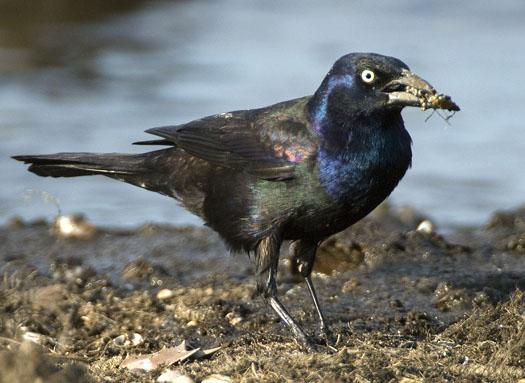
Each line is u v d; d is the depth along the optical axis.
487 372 9.26
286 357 9.38
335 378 8.80
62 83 22.92
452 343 10.18
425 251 13.31
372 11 30.30
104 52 25.27
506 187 18.11
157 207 17.31
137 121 20.45
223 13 29.86
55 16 27.42
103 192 17.98
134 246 14.28
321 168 10.34
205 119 11.21
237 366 9.15
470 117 21.09
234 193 10.83
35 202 17.33
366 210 10.62
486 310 10.52
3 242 14.54
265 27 28.23
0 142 19.23
